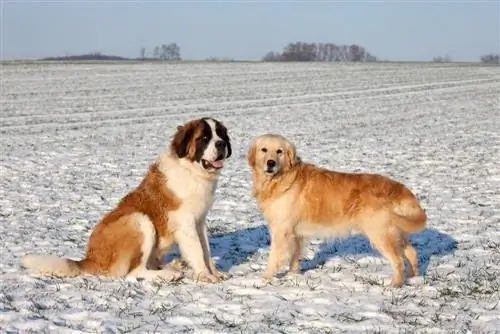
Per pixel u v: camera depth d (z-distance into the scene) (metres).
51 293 6.25
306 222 6.92
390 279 6.85
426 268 7.27
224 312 5.79
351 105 34.44
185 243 6.95
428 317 5.61
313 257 7.97
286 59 144.50
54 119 27.25
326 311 5.81
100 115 28.98
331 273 7.18
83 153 18.55
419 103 35.50
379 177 6.80
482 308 5.82
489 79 51.97
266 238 9.06
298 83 47.41
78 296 6.16
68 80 46.28
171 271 6.89
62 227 9.70
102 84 44.12
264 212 7.03
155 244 7.02
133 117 28.50
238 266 7.62
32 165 16.11
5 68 54.81
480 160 16.66
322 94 40.19
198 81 47.97
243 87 43.81
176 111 30.92
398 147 19.69
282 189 6.85
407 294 6.29
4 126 24.83
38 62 70.19
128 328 5.29
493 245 8.23
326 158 17.55
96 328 5.29
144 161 17.16
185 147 6.86
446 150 18.78
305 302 6.11
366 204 6.62
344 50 144.25
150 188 7.03
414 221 6.52
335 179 6.85
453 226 9.50
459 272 7.03
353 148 19.61
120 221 6.83
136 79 48.50
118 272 6.83
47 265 6.64
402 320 5.54
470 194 12.20
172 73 54.88
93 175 14.87
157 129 24.66
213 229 9.62
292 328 5.34
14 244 8.45
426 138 21.88
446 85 46.84
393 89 43.81
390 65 70.88
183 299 6.18
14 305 5.84
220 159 6.89
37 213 10.69
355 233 6.91
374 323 5.47
